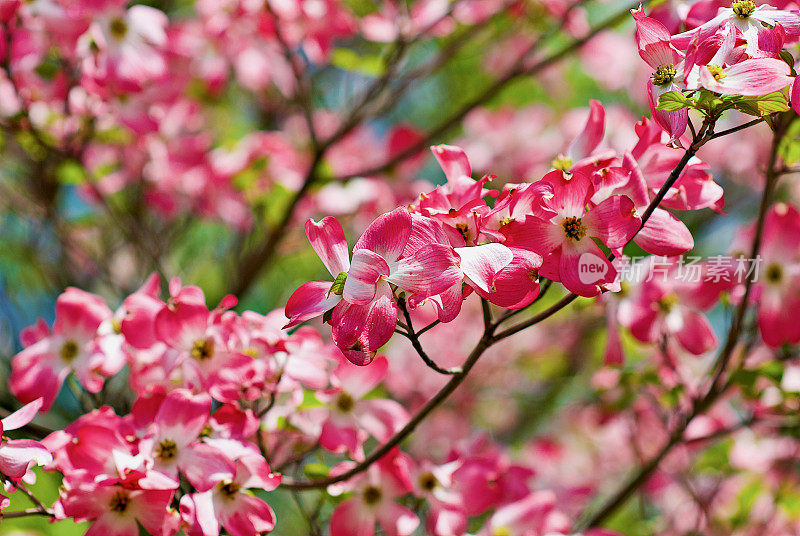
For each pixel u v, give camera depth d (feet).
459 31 9.64
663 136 6.25
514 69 9.39
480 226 6.06
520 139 11.86
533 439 10.96
